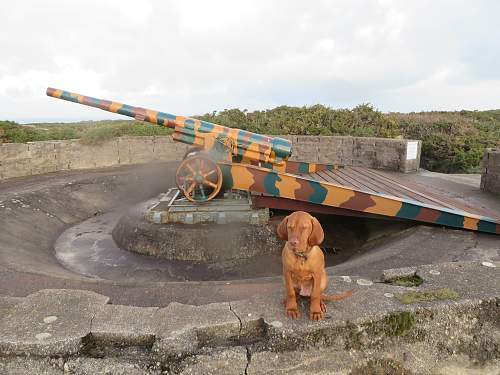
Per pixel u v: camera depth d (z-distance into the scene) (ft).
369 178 31.63
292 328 9.71
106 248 25.67
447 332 10.66
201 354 9.41
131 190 38.88
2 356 9.22
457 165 50.65
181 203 26.14
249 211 25.34
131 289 14.07
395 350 10.30
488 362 10.85
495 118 80.48
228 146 25.53
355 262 17.48
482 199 27.94
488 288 11.55
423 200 24.30
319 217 29.04
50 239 27.20
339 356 9.89
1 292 14.11
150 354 9.37
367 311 10.31
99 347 9.63
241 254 23.73
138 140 44.65
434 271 12.78
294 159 44.73
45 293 11.59
